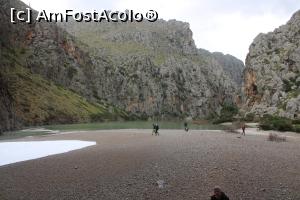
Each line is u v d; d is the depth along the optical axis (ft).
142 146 150.92
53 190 74.64
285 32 540.93
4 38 594.65
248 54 580.30
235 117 519.19
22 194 71.82
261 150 133.08
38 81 566.77
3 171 98.48
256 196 66.85
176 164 100.17
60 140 195.11
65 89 655.76
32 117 431.84
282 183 76.74
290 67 482.69
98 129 332.80
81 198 67.97
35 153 138.10
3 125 297.74
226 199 52.85
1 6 621.31
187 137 203.62
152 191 71.51
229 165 96.89
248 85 542.16
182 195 68.08
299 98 385.09
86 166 102.63
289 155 119.44
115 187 75.97
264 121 338.13
